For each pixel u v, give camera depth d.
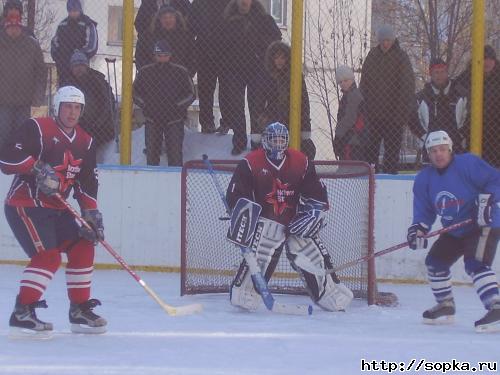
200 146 31.39
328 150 30.67
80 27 30.36
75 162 17.33
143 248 28.27
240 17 29.25
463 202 19.14
